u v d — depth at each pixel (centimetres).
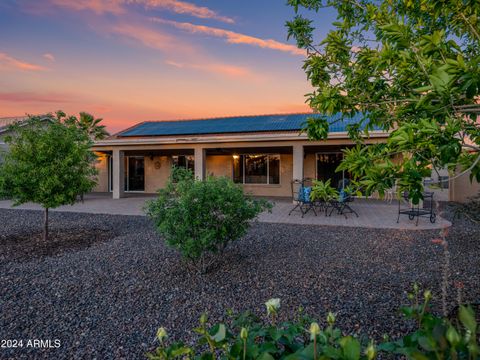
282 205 1237
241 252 568
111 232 752
